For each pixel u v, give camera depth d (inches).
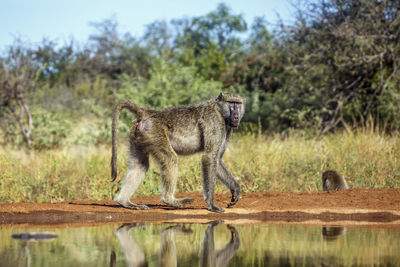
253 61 1005.8
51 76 1604.3
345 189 402.0
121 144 697.0
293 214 329.7
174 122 342.3
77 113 1148.5
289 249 221.9
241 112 356.8
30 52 952.3
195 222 310.5
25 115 903.1
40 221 318.3
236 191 349.4
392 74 734.5
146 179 446.3
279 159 524.7
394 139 581.6
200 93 882.1
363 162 497.4
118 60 1768.0
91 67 1723.7
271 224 299.7
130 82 983.6
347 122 796.6
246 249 223.8
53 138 816.9
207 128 342.6
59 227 290.2
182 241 245.3
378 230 272.8
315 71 806.5
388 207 337.1
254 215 333.4
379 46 756.0
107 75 1716.3
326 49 783.1
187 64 1264.8
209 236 257.9
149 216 331.0
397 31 761.0
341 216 327.0
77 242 241.1
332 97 809.5
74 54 1715.1
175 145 345.1
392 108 721.6
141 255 213.2
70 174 498.0
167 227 289.9
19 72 906.1
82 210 336.8
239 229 279.7
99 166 504.4
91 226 295.0
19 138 819.4
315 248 224.2
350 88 810.2
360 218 322.3
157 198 394.9
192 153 351.6
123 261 200.5
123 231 274.5
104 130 796.0
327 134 750.5
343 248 222.7
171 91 853.2
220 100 350.0
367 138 580.4
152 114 340.8
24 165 527.8
